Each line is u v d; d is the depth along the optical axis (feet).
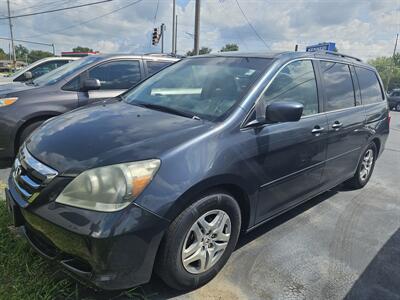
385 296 8.50
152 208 6.70
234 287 8.42
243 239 10.74
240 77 9.97
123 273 6.72
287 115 8.55
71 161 7.07
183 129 8.03
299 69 11.03
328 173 12.53
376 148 16.57
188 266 7.81
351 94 13.83
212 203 7.82
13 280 7.57
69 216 6.55
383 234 11.76
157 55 20.40
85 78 17.08
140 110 9.84
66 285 7.59
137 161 6.86
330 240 11.08
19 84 17.90
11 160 16.30
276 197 9.97
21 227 8.14
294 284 8.70
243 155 8.36
